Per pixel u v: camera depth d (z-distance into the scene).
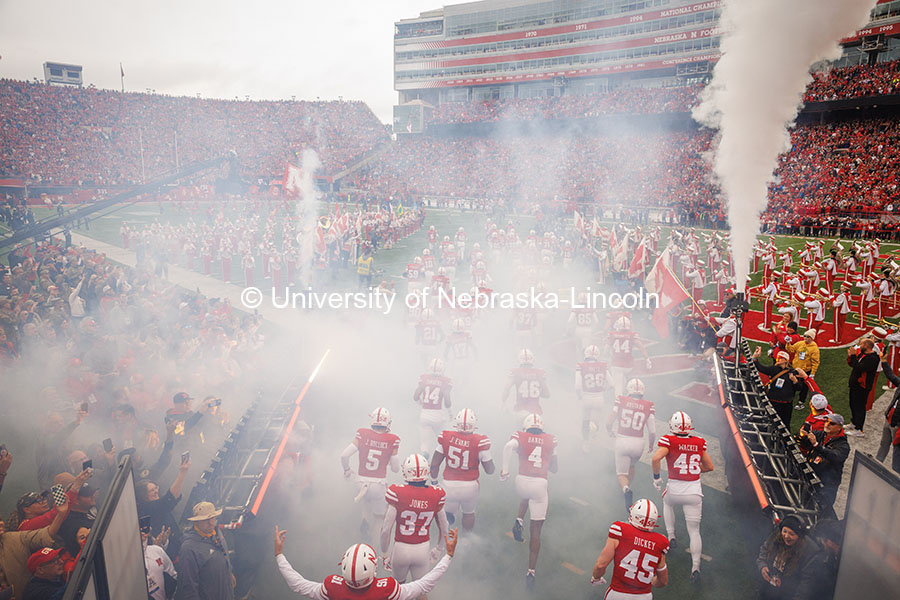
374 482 7.25
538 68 80.81
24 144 65.44
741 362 12.12
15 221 37.81
